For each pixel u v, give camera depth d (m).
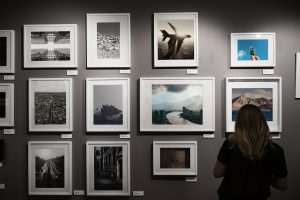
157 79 2.74
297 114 2.77
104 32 2.76
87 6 2.80
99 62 2.75
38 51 2.77
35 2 2.81
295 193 2.76
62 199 2.81
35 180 2.79
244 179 1.87
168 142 2.75
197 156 2.77
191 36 2.74
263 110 2.74
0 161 2.82
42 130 2.77
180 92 2.75
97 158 2.77
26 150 2.81
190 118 2.75
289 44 2.77
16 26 2.81
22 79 2.80
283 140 2.77
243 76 2.76
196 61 2.73
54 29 2.77
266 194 1.89
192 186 2.78
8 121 2.80
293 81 2.77
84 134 2.79
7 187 2.83
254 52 2.74
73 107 2.79
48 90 2.77
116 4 2.79
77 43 2.78
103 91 2.76
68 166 2.78
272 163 1.88
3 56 2.79
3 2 2.82
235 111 2.74
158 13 2.74
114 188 2.77
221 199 1.99
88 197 2.80
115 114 2.76
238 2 2.77
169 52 2.74
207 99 2.74
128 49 2.75
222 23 2.77
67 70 2.79
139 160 2.78
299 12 2.77
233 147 1.93
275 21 2.77
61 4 2.80
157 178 2.78
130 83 2.78
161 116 2.75
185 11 2.78
